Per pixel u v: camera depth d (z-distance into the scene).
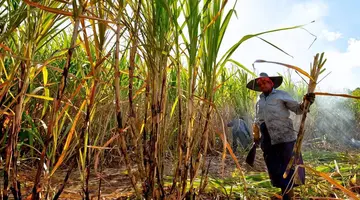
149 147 1.99
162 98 1.95
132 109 1.94
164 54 1.90
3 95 1.58
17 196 1.79
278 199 3.77
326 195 3.65
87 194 2.00
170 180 3.72
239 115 8.04
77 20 1.48
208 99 2.08
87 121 1.86
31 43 1.62
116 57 1.73
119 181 3.96
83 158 2.03
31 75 1.74
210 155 6.34
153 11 1.87
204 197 3.34
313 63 1.85
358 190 3.94
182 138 2.07
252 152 3.75
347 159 6.45
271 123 3.47
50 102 2.64
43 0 1.60
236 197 3.60
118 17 1.64
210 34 2.02
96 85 1.79
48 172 1.91
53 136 1.91
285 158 3.43
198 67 2.05
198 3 1.87
